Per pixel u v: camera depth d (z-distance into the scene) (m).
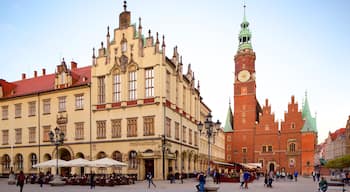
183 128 72.25
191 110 79.69
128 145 61.31
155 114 59.59
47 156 71.38
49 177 54.72
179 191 37.03
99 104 65.44
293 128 119.69
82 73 74.62
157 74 60.38
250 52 132.00
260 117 125.75
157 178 57.78
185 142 72.75
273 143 122.06
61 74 71.44
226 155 130.75
